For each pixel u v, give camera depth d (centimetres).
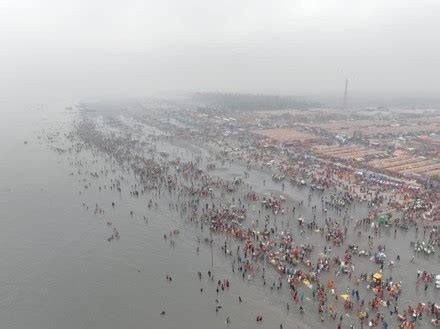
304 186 15462
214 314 7831
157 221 12144
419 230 11412
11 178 16762
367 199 13825
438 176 16125
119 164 18688
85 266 9612
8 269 9431
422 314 7719
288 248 10188
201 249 10400
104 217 12488
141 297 8412
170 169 17812
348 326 7406
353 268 9294
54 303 8188
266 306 8056
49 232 11456
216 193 14525
